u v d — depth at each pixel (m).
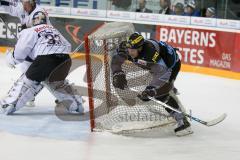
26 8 9.37
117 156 7.02
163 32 15.49
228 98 11.59
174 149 7.48
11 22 17.16
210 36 14.60
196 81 13.51
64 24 16.67
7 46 17.33
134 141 7.79
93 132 8.15
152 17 15.62
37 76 8.76
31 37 8.73
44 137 7.79
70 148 7.29
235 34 14.12
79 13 16.44
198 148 7.59
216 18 14.58
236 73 14.12
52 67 8.77
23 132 8.00
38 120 8.77
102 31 8.37
